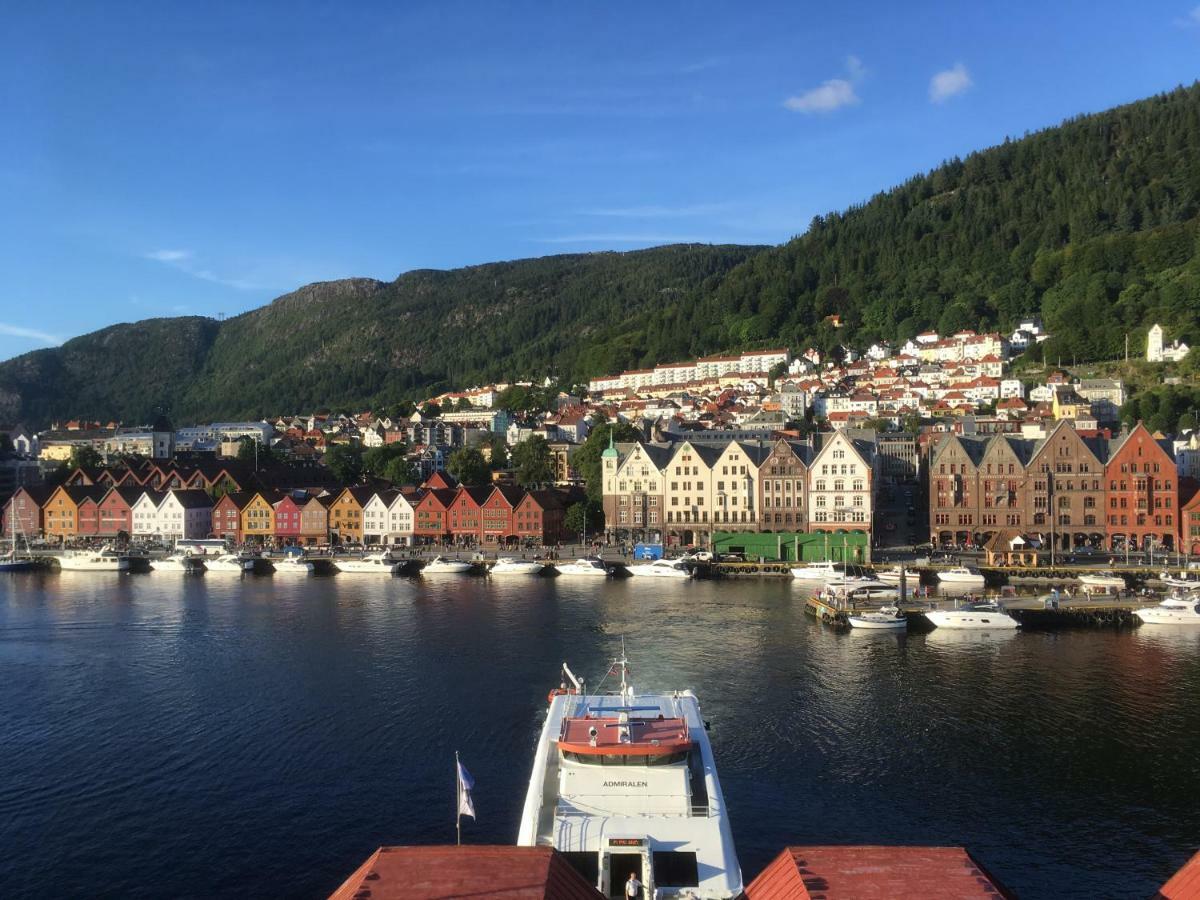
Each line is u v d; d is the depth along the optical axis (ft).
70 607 451.12
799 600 449.06
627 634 371.76
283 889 176.76
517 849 121.80
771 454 595.88
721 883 148.66
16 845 193.98
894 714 269.85
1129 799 212.64
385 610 431.84
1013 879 178.40
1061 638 369.30
